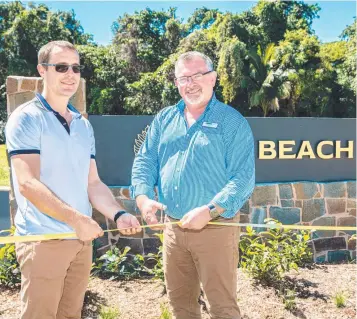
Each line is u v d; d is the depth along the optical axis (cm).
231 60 2659
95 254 522
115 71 2936
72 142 238
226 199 260
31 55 3066
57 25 3116
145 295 411
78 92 499
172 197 283
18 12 3170
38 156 225
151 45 3366
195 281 300
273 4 3206
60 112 242
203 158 273
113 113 2956
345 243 586
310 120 579
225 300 278
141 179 294
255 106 2797
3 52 2978
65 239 234
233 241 279
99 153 547
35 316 231
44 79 240
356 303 395
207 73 276
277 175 574
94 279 450
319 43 2906
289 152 575
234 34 2948
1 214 872
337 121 587
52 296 233
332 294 414
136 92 2856
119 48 3231
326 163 586
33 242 229
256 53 2694
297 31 2981
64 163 233
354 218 590
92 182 267
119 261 461
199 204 275
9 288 414
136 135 550
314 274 470
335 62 2973
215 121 274
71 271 251
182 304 301
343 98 2894
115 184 551
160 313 372
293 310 380
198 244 276
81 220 216
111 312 360
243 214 564
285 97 2606
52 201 214
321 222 582
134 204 549
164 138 289
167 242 294
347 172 592
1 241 219
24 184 216
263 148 568
